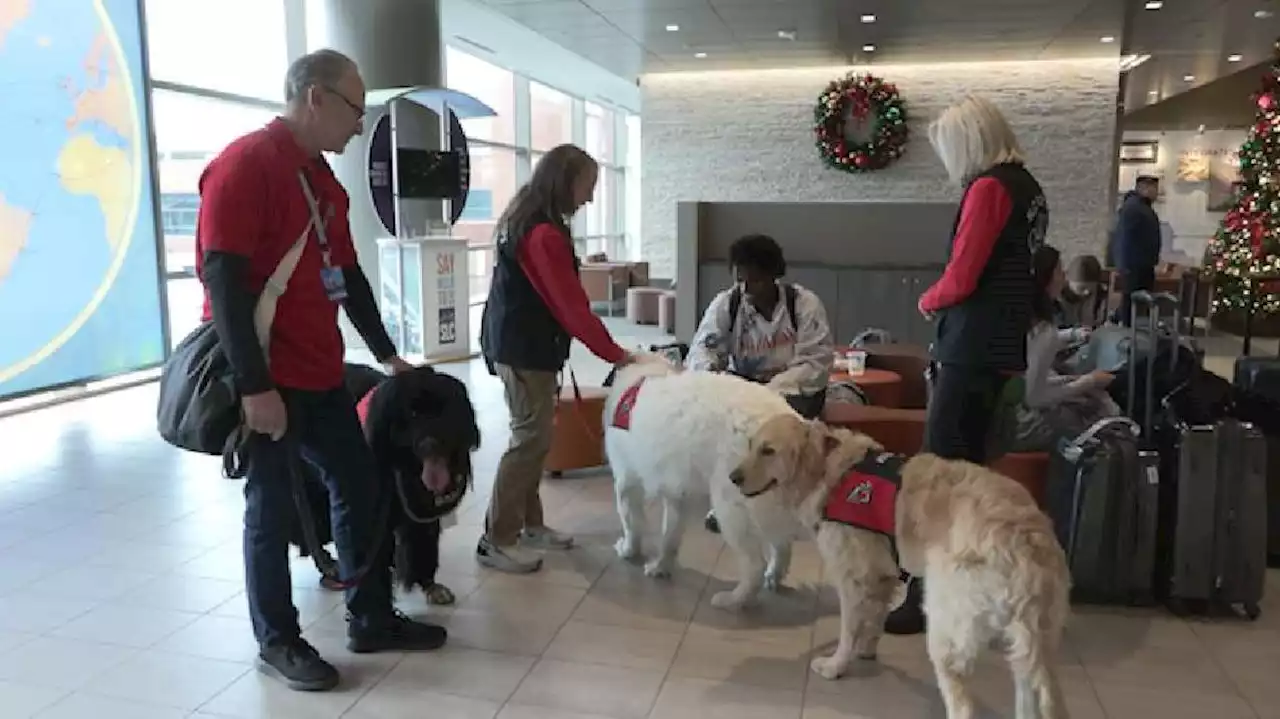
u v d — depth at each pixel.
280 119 2.20
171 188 6.94
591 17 8.46
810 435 2.32
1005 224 2.44
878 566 2.29
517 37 9.88
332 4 7.37
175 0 6.83
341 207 2.36
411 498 2.53
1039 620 1.85
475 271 12.71
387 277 7.41
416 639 2.52
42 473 4.23
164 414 2.18
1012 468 3.16
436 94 7.00
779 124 11.32
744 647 2.56
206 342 2.19
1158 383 2.99
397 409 2.46
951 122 2.53
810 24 8.66
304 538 2.71
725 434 2.60
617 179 17.59
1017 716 2.01
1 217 5.30
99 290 5.96
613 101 15.85
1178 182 17.30
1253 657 2.51
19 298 5.43
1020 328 2.53
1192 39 9.21
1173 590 2.74
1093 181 10.39
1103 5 7.81
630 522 3.13
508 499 3.08
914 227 7.21
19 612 2.76
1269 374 3.24
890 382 4.34
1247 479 2.68
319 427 2.31
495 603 2.84
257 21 7.79
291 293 2.18
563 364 3.07
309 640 2.58
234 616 2.74
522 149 13.38
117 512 3.68
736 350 3.49
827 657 2.46
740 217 7.40
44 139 5.54
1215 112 16.17
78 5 5.71
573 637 2.61
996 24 8.56
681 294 7.36
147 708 2.22
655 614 2.77
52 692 2.30
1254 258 7.38
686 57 10.46
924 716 2.20
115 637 2.60
